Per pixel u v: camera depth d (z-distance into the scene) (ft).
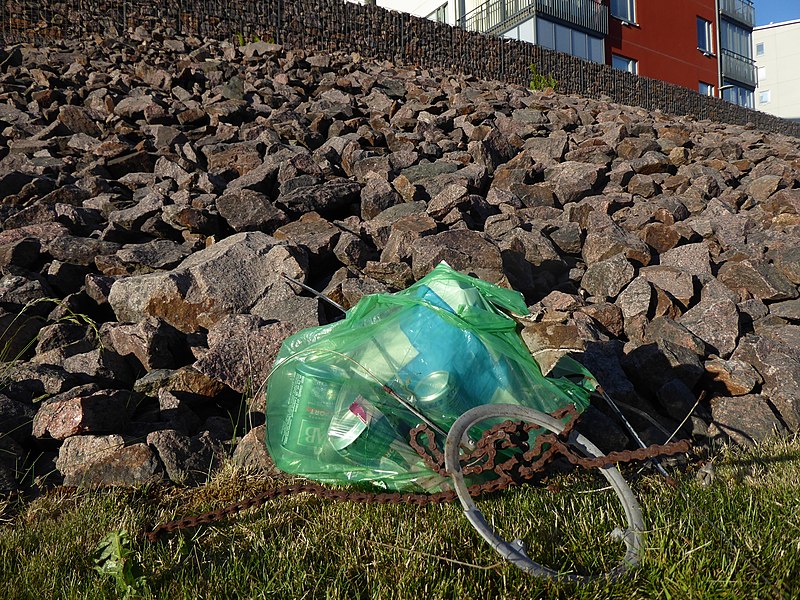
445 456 8.83
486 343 10.46
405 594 8.46
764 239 23.91
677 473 11.93
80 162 26.40
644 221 23.80
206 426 13.32
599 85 73.51
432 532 9.68
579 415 9.21
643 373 15.11
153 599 8.41
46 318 16.49
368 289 17.07
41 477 11.65
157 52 42.68
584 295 19.51
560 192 26.68
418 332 10.67
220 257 16.85
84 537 9.89
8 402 12.58
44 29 43.52
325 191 23.09
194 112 31.89
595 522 9.92
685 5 106.83
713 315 17.53
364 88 41.86
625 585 8.66
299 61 45.03
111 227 20.35
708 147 35.65
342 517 10.35
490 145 31.04
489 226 22.21
